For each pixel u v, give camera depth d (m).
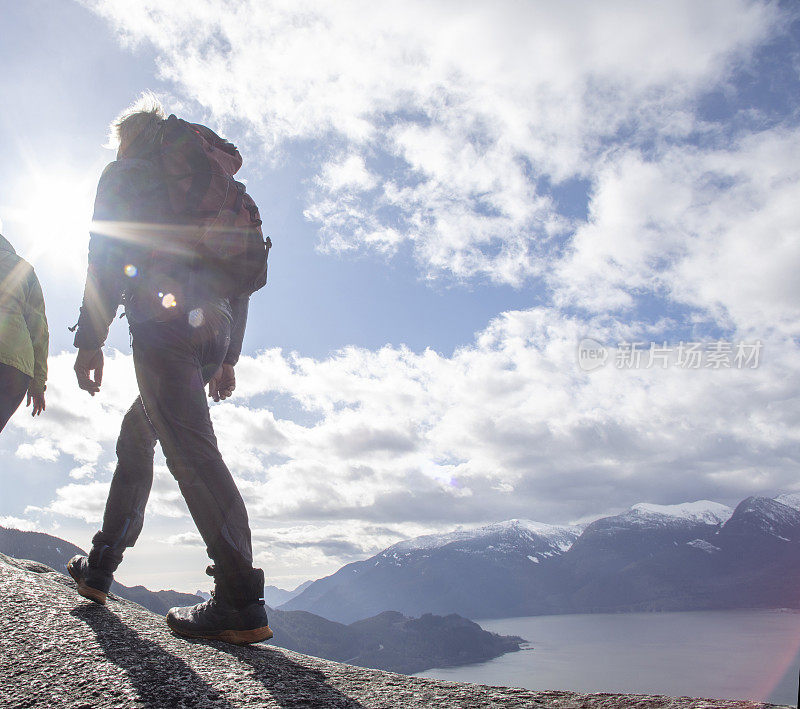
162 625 2.36
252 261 2.53
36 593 2.49
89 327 2.41
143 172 2.32
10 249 3.07
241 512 2.28
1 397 2.87
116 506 2.66
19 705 1.54
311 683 1.77
